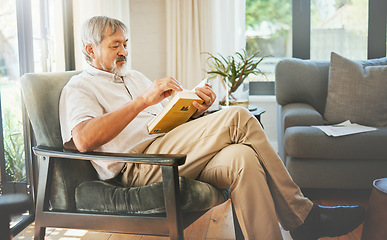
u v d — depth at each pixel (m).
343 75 3.04
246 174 1.51
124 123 1.58
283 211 1.66
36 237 1.63
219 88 3.82
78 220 1.57
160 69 4.03
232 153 1.55
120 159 1.43
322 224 1.69
